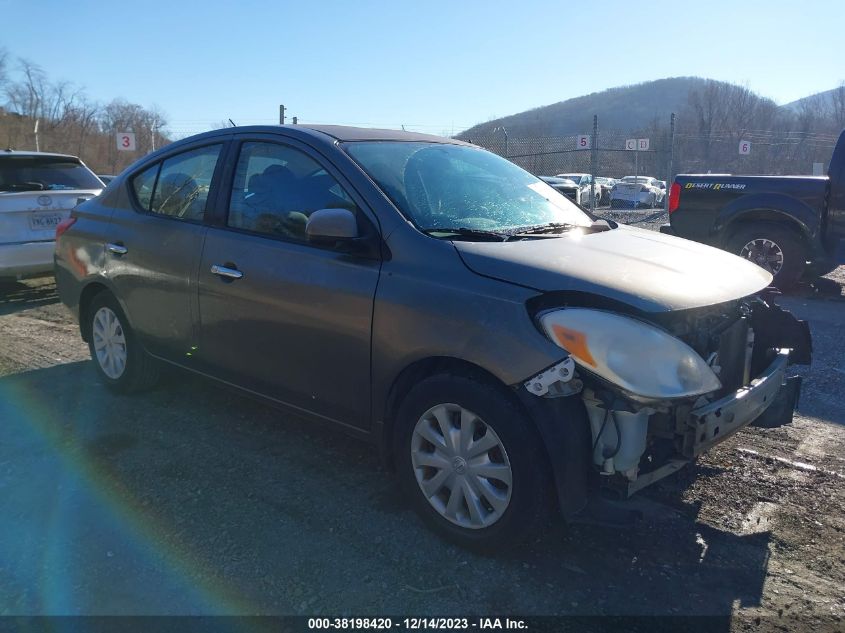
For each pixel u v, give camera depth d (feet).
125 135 64.85
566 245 10.32
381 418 10.42
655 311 8.52
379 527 10.33
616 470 8.77
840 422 14.21
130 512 10.80
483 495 9.32
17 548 9.84
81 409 15.11
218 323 12.50
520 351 8.63
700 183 28.45
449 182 11.95
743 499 11.12
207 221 12.91
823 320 22.86
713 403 9.09
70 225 16.34
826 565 9.41
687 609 8.54
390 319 9.87
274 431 13.94
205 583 9.03
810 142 71.41
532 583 9.02
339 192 11.03
